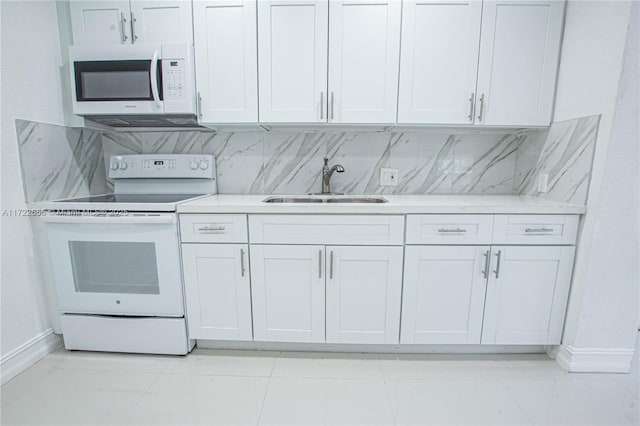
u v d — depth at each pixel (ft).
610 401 4.33
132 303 5.20
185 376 4.83
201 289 5.16
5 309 4.77
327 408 4.20
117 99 5.35
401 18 5.11
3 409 4.17
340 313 5.16
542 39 5.13
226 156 6.61
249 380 4.75
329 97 5.34
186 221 4.98
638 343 5.68
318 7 5.11
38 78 5.19
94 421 3.98
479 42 5.14
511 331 5.13
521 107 5.32
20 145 4.92
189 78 5.29
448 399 4.37
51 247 5.13
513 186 6.52
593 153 4.55
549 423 3.97
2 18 4.62
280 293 5.13
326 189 6.31
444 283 5.03
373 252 4.95
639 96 4.18
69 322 5.33
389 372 4.94
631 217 4.49
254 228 4.95
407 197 6.03
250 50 5.29
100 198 5.82
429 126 5.68
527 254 4.89
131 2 5.24
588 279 4.67
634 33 4.04
